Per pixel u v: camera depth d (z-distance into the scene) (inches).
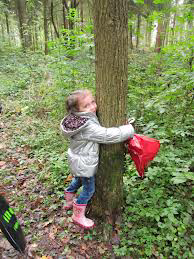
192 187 109.0
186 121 136.2
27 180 130.0
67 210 108.4
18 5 519.8
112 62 78.1
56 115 193.6
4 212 79.0
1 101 239.1
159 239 89.4
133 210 98.6
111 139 81.1
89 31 152.3
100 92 84.3
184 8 152.6
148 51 422.9
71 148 89.9
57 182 123.4
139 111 154.5
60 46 172.2
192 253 85.0
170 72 133.5
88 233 96.6
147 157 86.4
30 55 395.9
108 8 72.3
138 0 147.7
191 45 123.6
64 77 183.8
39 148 159.5
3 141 169.9
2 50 495.5
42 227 100.5
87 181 91.2
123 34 76.1
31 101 230.5
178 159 105.4
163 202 102.5
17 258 88.2
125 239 92.4
